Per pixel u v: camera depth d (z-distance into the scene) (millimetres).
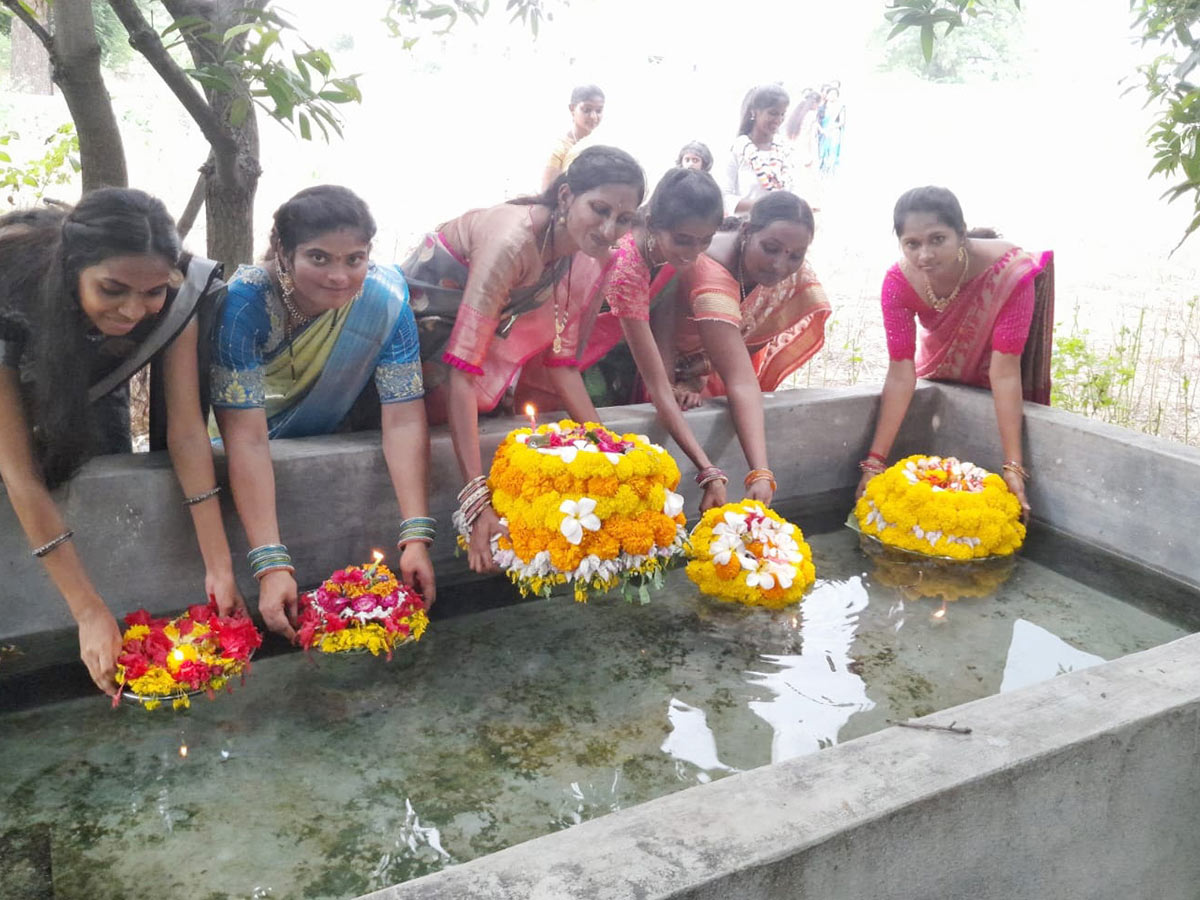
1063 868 2010
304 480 3043
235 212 3736
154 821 2172
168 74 3150
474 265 2998
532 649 2926
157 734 2465
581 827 1609
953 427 4234
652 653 2928
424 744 2471
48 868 2025
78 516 2746
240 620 2559
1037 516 3982
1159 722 2008
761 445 3547
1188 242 11812
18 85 13016
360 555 3213
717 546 3168
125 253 2096
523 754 2443
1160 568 3572
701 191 3084
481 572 2904
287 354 3002
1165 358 6719
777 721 2609
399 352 2990
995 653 2992
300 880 2018
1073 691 2064
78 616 2432
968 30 19734
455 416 2990
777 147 6121
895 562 3594
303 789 2291
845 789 1723
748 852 1558
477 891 1460
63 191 7168
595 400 4039
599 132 14188
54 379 2242
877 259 9938
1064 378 5578
